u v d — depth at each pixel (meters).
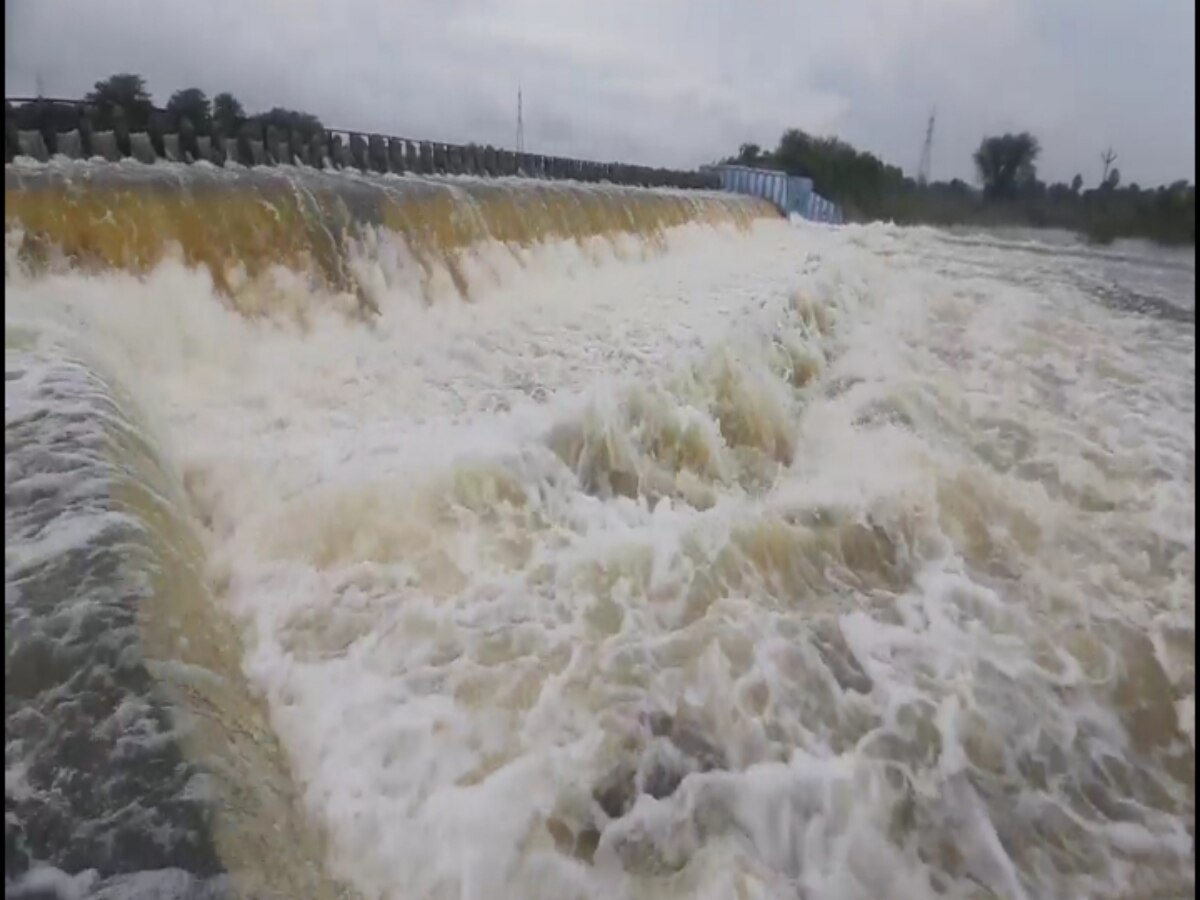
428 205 13.82
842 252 21.56
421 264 13.02
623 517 7.33
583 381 9.74
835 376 13.11
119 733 3.48
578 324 12.45
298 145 16.48
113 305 8.99
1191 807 6.06
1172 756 6.55
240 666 4.81
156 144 13.48
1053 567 8.47
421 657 5.34
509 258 14.80
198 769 3.46
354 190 12.84
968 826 5.43
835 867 4.90
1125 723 6.70
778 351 12.26
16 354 6.35
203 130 14.99
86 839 3.17
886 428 11.01
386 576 5.95
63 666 3.65
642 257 18.94
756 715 5.63
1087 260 22.06
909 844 5.18
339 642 5.34
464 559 6.33
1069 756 6.21
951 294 18.38
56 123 12.36
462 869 4.27
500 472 7.21
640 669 5.66
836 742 5.64
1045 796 5.83
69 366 6.26
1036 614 7.66
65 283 8.88
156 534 4.67
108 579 4.05
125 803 3.29
